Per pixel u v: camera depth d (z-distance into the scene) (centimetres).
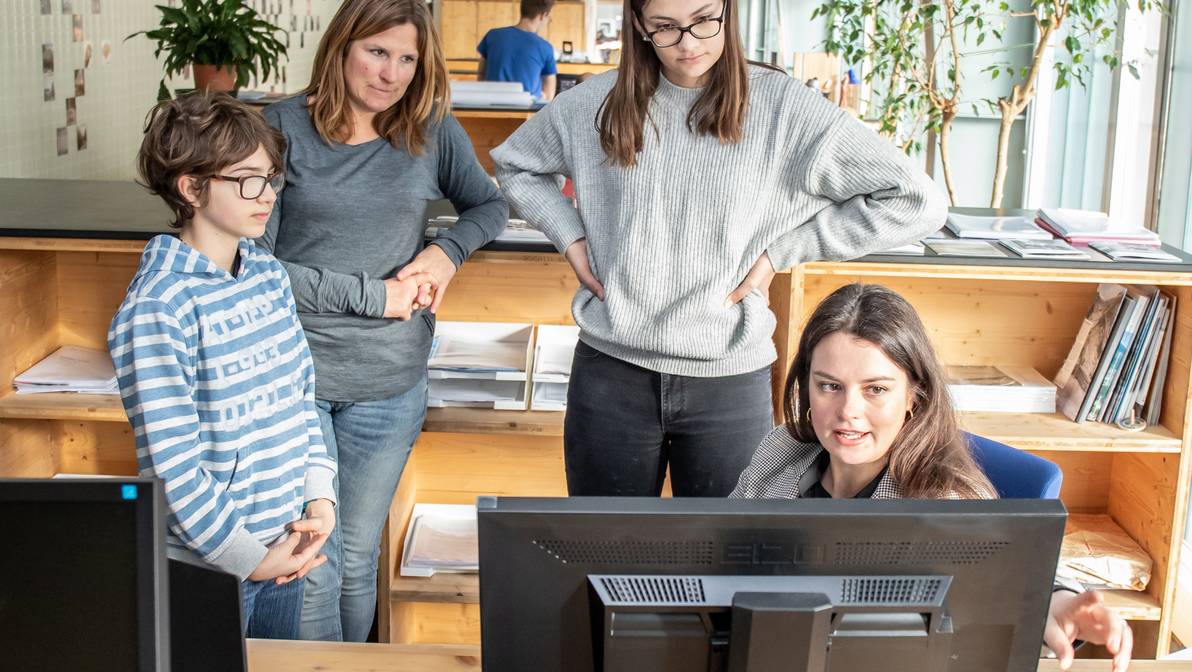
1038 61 471
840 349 155
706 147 204
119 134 500
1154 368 279
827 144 202
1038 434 275
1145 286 279
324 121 222
